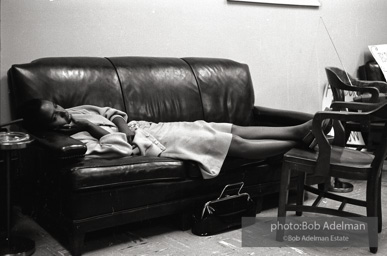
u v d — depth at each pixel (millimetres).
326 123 2293
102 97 2559
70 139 2006
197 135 2281
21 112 2244
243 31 3535
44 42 2645
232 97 3059
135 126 2496
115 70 2658
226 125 2666
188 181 2217
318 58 4145
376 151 1989
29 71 2389
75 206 1919
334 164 2041
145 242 2162
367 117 1930
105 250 2070
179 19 3168
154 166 2084
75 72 2514
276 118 3023
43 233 2242
